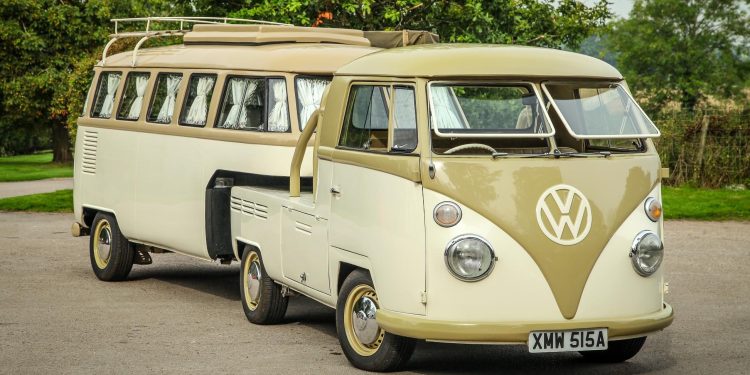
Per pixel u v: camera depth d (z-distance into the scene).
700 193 23.67
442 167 7.35
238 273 13.80
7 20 50.06
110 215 12.84
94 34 50.69
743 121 25.86
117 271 12.81
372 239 7.77
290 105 10.50
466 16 19.88
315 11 19.64
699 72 47.44
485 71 7.71
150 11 49.66
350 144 8.32
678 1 47.56
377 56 8.38
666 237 16.84
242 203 10.30
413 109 7.64
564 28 21.70
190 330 9.78
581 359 8.59
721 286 12.30
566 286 7.29
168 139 11.64
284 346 9.03
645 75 48.56
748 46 47.94
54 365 8.29
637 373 8.04
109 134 12.80
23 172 43.06
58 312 10.76
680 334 9.55
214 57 11.35
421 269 7.34
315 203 8.74
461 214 7.27
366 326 8.01
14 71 50.47
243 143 10.57
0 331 9.73
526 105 7.84
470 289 7.24
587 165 7.51
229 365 8.26
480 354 8.81
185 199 11.34
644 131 7.82
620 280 7.47
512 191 7.30
